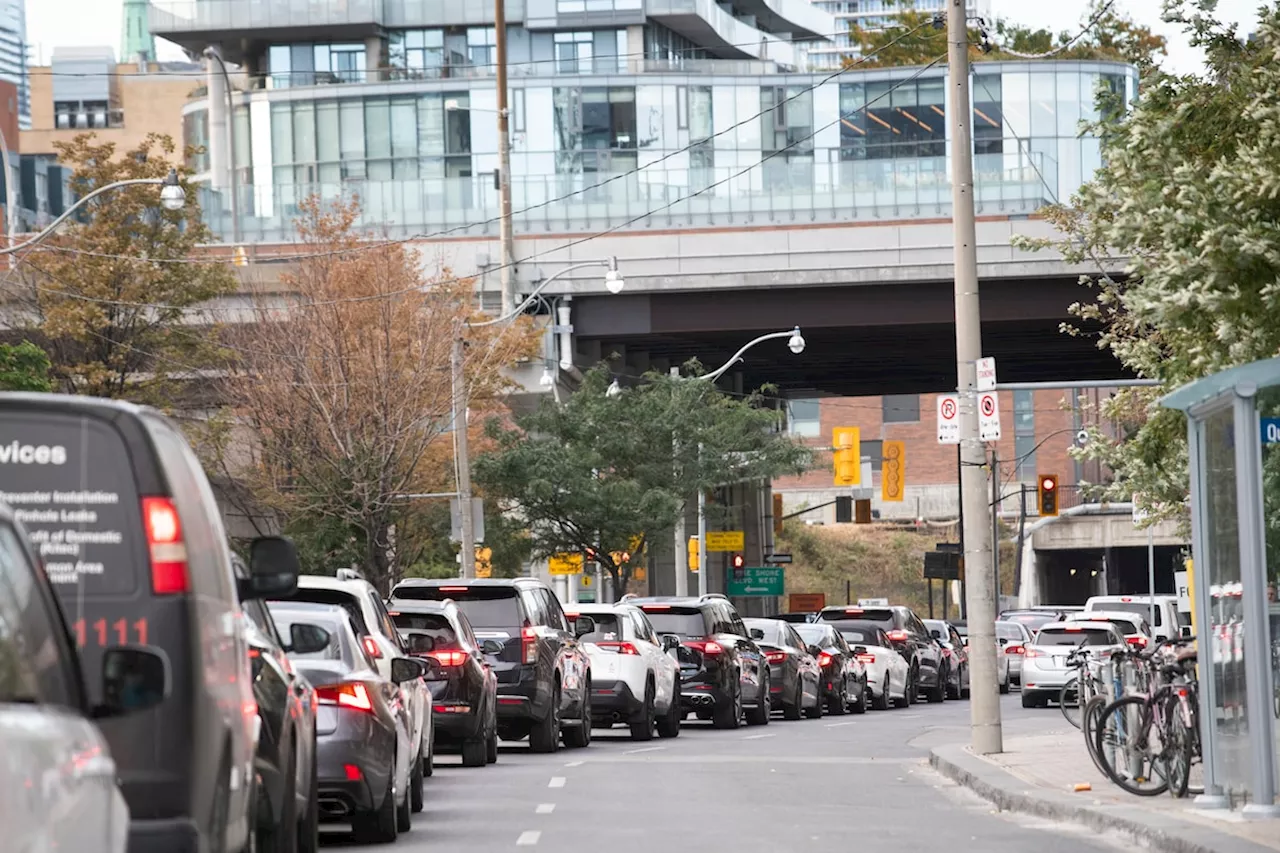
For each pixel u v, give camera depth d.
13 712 9.06
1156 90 29.78
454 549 79.25
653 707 48.56
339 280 74.25
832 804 30.45
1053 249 93.88
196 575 13.43
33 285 78.88
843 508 102.00
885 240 96.25
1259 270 26.39
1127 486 40.91
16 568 10.34
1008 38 137.12
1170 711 28.25
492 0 152.75
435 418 72.75
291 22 149.50
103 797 9.99
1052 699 71.56
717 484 84.75
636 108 124.25
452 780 34.88
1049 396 196.25
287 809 18.33
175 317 78.31
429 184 103.75
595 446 82.88
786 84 122.12
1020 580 150.38
